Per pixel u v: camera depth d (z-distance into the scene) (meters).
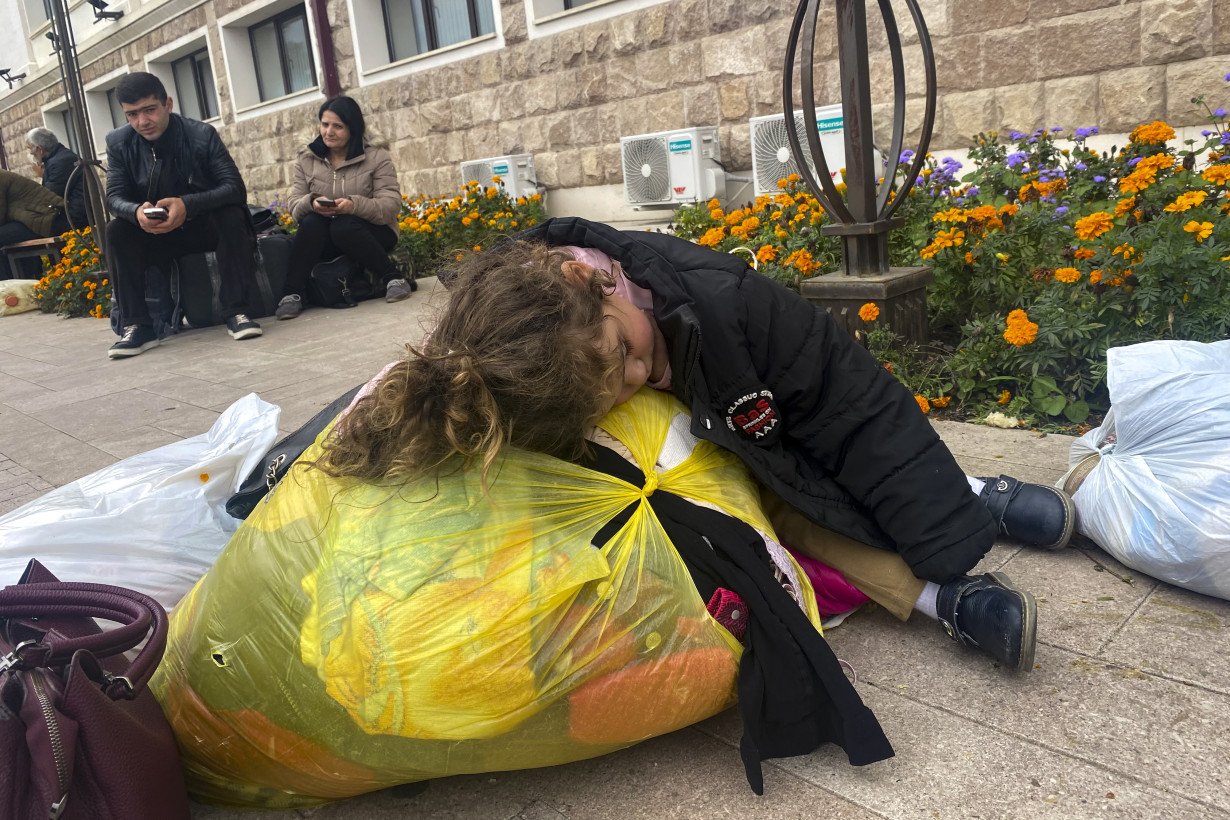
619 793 1.63
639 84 8.03
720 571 1.64
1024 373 3.19
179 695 1.64
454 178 10.01
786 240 4.32
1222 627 1.86
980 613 1.79
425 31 10.26
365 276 7.08
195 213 6.06
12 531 2.01
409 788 1.70
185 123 6.13
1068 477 2.34
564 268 1.64
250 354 5.67
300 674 1.50
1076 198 3.99
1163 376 2.08
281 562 1.57
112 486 2.28
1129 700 1.68
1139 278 3.02
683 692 1.57
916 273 3.46
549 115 8.84
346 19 10.58
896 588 1.93
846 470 1.88
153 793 1.42
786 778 1.61
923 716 1.72
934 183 4.68
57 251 10.72
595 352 1.54
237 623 1.57
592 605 1.50
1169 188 3.50
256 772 1.63
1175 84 5.28
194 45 13.81
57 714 1.29
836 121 6.63
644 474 1.73
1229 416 1.94
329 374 4.88
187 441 2.61
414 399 1.52
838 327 1.88
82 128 8.53
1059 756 1.57
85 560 2.00
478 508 1.53
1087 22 5.51
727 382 1.81
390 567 1.48
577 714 1.52
